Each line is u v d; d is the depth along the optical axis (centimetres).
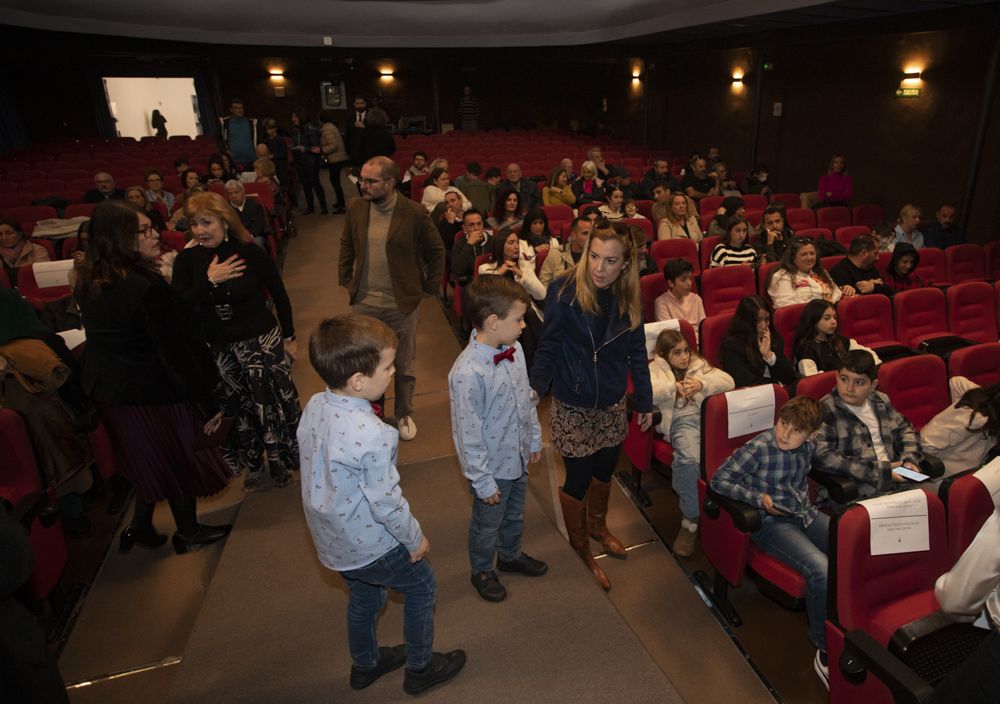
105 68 1238
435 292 316
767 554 233
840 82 920
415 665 176
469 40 1279
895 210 855
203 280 250
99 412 233
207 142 1112
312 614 213
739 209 522
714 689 219
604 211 592
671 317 402
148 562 263
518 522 222
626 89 1539
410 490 286
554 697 179
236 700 180
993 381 341
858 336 412
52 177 803
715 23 887
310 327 495
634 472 333
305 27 1175
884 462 259
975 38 718
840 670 178
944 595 134
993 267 557
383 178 282
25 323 257
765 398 261
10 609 136
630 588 263
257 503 278
